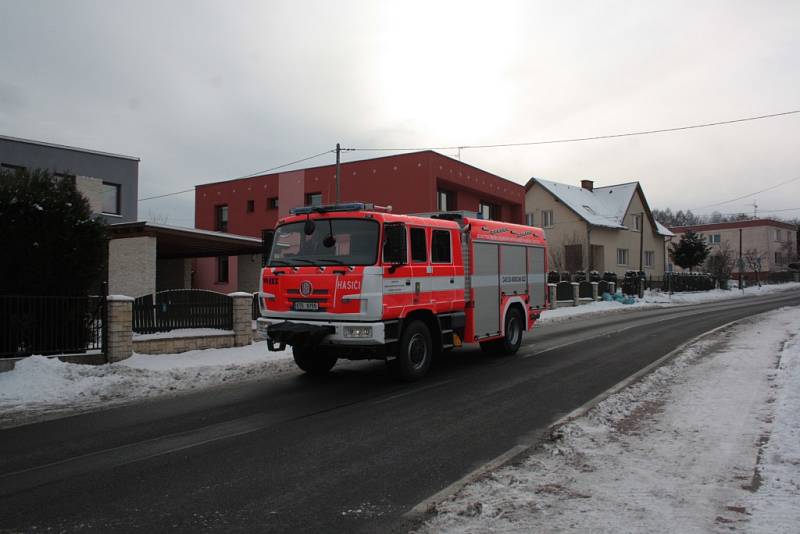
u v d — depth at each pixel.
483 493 4.68
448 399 8.50
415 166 28.67
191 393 9.37
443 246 10.62
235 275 30.94
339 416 7.55
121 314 11.75
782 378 9.14
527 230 13.75
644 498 4.49
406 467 5.48
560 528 3.97
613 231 48.56
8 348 10.62
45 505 4.63
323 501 4.64
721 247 71.25
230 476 5.28
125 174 24.75
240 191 35.00
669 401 7.97
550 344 15.02
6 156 21.25
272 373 11.14
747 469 5.11
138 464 5.69
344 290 9.05
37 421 7.63
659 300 39.44
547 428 6.82
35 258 10.91
